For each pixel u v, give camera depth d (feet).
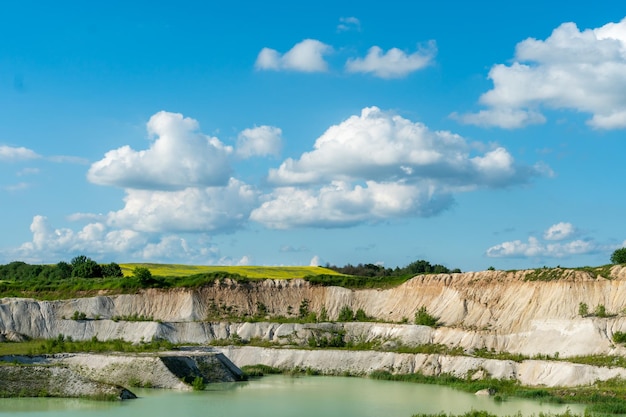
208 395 280.10
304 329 392.47
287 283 445.78
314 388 304.71
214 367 326.85
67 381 273.13
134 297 428.97
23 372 274.57
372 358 356.59
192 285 438.40
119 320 410.72
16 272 579.89
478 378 317.01
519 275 377.50
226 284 441.68
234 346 381.40
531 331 337.72
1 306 407.64
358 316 415.85
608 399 259.39
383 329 384.27
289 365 364.79
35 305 412.36
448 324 371.35
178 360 314.35
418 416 225.56
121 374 303.07
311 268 614.34
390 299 420.36
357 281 442.09
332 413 243.60
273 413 242.58
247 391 293.43
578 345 315.37
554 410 246.88
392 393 290.76
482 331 349.61
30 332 399.44
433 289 403.34
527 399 272.51
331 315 424.46
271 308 432.25
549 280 358.84
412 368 343.67
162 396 275.80
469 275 398.21
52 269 554.05
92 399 263.08
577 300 342.03
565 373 296.30
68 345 357.00
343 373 353.10
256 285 443.73
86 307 419.74
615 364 291.99
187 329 398.62
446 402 267.59
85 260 552.82
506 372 315.17
